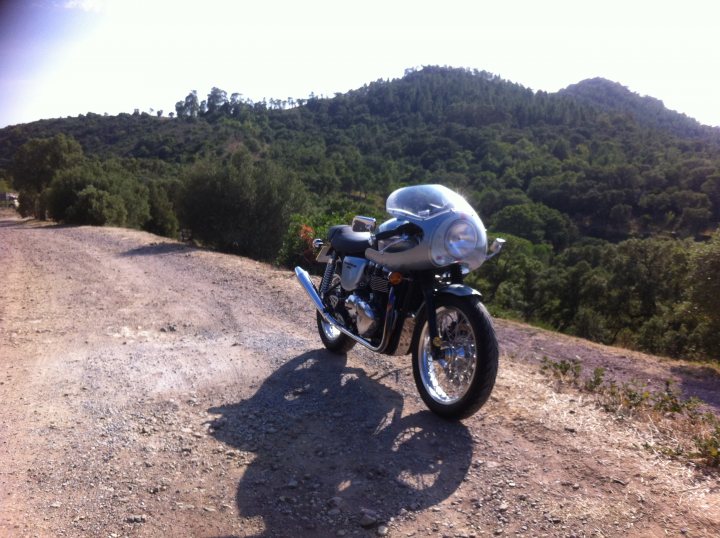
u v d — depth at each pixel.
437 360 3.81
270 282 9.34
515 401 4.10
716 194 119.00
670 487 2.93
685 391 6.35
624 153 192.12
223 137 186.88
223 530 2.72
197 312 7.38
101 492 3.04
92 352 5.61
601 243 105.62
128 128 198.00
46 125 199.50
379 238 4.04
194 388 4.54
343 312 4.73
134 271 11.27
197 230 17.83
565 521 2.71
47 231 23.88
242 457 3.41
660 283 34.91
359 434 3.64
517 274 47.62
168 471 3.25
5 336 6.33
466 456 3.33
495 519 2.76
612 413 3.96
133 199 34.59
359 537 2.66
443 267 3.88
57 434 3.74
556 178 144.00
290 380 4.64
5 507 2.91
